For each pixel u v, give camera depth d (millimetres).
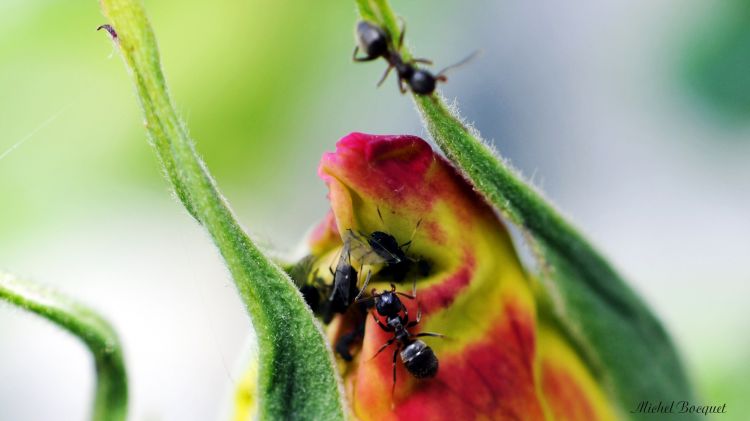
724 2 146
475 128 106
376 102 151
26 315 109
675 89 154
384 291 105
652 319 111
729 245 147
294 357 101
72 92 146
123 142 148
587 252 109
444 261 106
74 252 152
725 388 132
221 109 146
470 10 159
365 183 105
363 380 104
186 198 100
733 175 155
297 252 109
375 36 106
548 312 109
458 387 104
